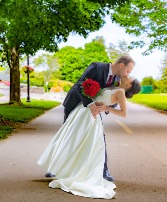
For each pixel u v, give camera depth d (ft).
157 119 72.23
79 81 20.62
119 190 19.98
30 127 54.65
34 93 234.58
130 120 69.05
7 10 56.85
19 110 89.56
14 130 50.08
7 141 39.29
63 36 84.48
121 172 24.57
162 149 34.68
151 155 31.30
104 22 82.64
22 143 37.76
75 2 68.80
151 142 39.50
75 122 20.04
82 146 19.84
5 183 21.17
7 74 290.15
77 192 18.93
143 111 102.22
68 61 294.25
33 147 35.06
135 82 20.54
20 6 57.72
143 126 57.57
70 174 19.84
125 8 93.56
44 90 257.34
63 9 67.15
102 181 19.51
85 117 19.97
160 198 18.56
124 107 20.26
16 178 22.43
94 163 19.75
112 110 20.18
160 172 24.67
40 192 19.26
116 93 20.15
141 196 18.88
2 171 24.40
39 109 99.45
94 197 18.42
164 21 99.09
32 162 27.55
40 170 24.70
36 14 60.85
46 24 71.36
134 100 199.21
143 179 22.63
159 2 95.30
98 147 19.99
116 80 20.58
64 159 19.85
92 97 19.94
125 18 98.17
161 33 100.68
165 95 263.29
